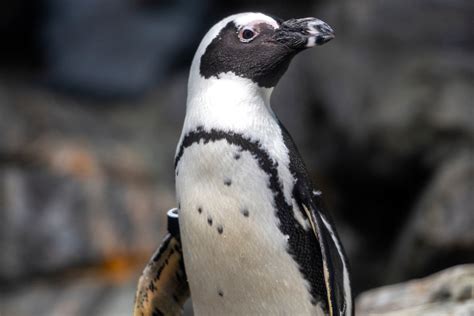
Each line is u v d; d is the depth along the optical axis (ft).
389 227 64.75
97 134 70.23
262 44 21.95
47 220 57.11
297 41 21.79
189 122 21.70
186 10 86.84
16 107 71.67
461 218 49.70
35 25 90.17
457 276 30.76
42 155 62.44
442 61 61.31
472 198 50.49
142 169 64.34
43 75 85.46
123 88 82.28
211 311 22.47
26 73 85.81
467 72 60.54
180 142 21.98
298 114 70.08
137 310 24.88
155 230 58.49
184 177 21.49
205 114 21.39
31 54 90.48
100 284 54.34
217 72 21.95
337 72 66.08
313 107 69.51
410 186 61.72
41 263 55.47
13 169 59.98
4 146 61.72
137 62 84.23
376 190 64.44
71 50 85.35
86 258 56.08
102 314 49.78
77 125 71.56
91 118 74.79
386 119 60.49
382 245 64.69
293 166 21.47
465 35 62.03
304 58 71.05
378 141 61.31
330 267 20.80
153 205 60.18
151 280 24.58
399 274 53.93
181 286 25.02
